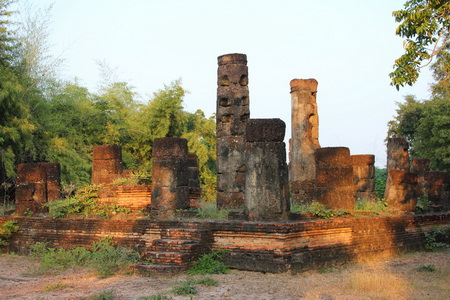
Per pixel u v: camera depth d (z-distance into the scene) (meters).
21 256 15.48
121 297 9.45
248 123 12.73
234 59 16.52
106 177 17.97
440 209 19.12
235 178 16.06
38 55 27.69
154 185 14.16
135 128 34.62
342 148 14.45
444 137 31.67
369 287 9.84
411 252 15.66
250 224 11.91
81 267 12.90
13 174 22.88
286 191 12.60
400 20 13.89
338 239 13.09
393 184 16.88
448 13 13.48
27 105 24.92
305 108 18.06
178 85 35.84
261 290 9.87
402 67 13.88
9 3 24.75
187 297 9.34
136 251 13.43
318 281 10.68
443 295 9.26
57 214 15.42
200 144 36.34
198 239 12.23
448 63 13.97
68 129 28.72
